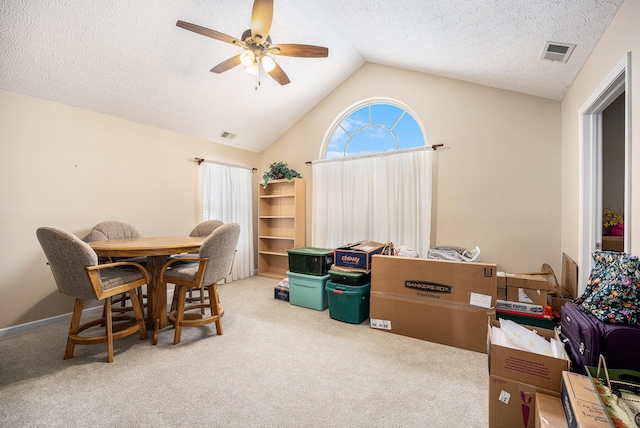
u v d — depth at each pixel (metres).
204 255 2.27
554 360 1.23
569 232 2.57
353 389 1.71
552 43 2.04
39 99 2.70
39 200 2.70
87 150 3.02
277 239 4.88
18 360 2.03
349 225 3.99
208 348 2.23
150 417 1.46
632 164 1.46
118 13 2.32
